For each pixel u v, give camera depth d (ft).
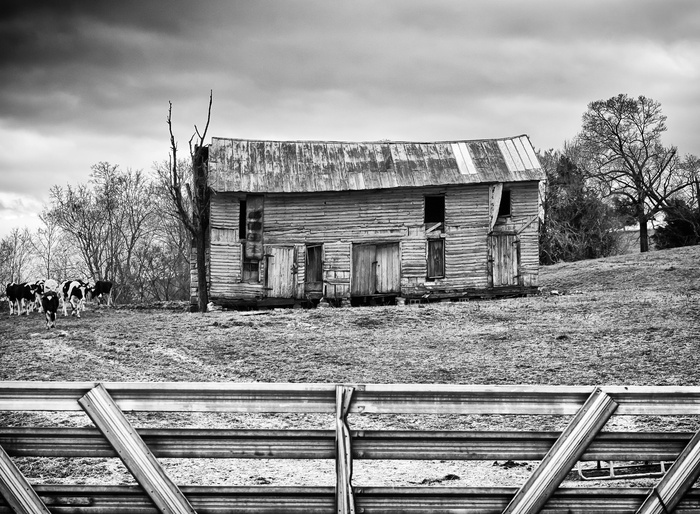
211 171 126.41
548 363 71.77
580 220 231.91
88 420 51.11
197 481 35.70
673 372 65.67
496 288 125.18
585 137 261.03
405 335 89.20
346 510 21.26
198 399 21.54
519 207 126.93
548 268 175.32
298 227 127.03
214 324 99.30
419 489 22.00
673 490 21.84
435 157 130.93
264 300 126.00
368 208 126.52
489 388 21.52
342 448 21.35
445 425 50.03
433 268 125.80
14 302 135.74
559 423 50.14
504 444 21.81
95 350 83.87
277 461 41.19
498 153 131.34
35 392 21.47
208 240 134.21
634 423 48.14
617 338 80.59
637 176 252.83
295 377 69.87
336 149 134.00
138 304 144.87
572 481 35.83
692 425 47.37
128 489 21.89
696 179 249.96
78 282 126.21
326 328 94.94
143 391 21.56
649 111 255.50
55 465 38.75
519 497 21.59
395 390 21.47
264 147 133.59
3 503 21.80
